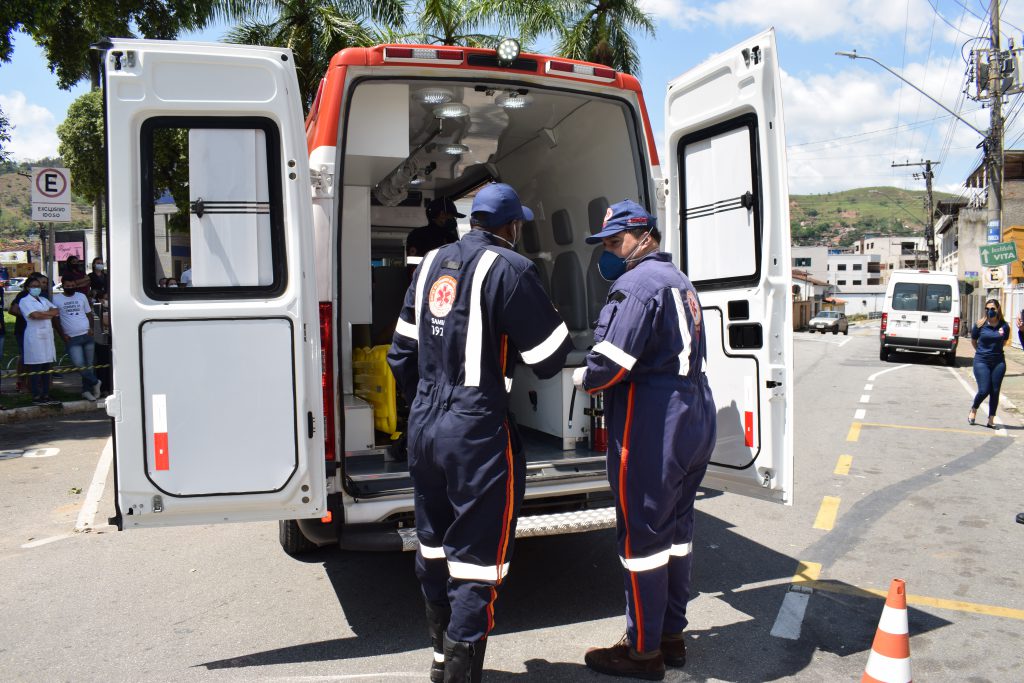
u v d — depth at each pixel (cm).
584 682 332
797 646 369
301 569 476
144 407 315
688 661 353
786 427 379
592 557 495
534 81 419
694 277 434
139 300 314
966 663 351
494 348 305
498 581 305
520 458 314
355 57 377
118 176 312
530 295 305
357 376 500
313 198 364
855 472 739
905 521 576
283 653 361
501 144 594
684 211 441
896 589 288
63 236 3875
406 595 434
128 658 356
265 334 323
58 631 387
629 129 452
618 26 1778
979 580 455
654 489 323
